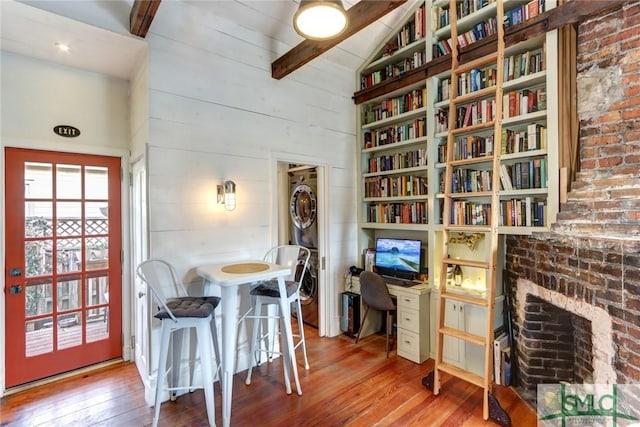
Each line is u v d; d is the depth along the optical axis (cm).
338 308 379
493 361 267
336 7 167
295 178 450
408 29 342
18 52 257
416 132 345
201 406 238
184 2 262
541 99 253
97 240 299
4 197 254
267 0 276
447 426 213
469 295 287
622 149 198
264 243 311
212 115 279
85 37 236
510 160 289
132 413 229
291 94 335
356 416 224
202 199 272
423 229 329
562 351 244
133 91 296
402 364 301
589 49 217
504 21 267
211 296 257
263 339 308
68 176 284
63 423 218
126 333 312
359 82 398
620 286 174
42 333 272
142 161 263
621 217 192
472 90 294
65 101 280
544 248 235
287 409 233
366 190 402
